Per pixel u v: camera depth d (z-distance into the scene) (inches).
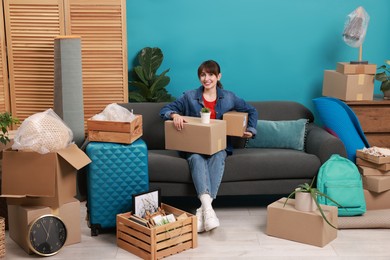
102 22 158.2
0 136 131.9
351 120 154.1
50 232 119.9
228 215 145.2
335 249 122.7
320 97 166.7
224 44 172.9
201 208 132.6
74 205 125.7
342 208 133.9
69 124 150.0
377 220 134.0
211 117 147.4
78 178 136.9
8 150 120.2
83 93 161.2
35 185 119.0
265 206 152.9
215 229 134.6
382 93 175.9
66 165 123.3
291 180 142.2
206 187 133.1
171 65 173.6
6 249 124.7
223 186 140.6
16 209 123.9
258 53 173.8
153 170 137.3
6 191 119.8
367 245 124.9
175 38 172.1
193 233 123.4
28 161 118.8
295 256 119.2
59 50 147.3
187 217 122.9
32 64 157.9
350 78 156.9
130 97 166.1
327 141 141.7
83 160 122.6
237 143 154.9
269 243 126.2
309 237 124.7
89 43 158.9
